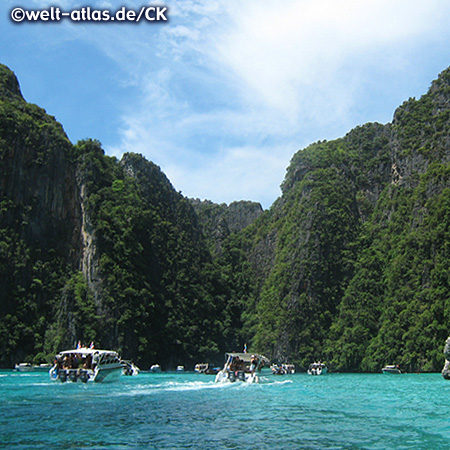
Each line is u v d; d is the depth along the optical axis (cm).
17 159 11194
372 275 12250
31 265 10719
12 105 12094
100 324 9819
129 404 2605
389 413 2448
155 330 11131
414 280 10794
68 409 2391
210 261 15488
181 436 1784
